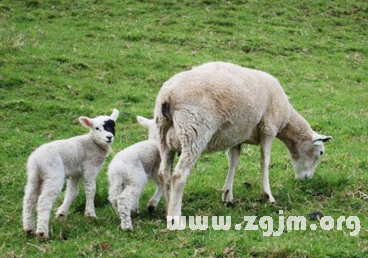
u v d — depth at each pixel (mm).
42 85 16344
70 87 16406
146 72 18109
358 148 13773
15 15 22156
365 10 26453
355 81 19766
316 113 16156
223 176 11977
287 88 18094
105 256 8609
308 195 11055
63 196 10797
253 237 9227
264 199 10766
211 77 9773
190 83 9602
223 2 25406
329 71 20250
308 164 11688
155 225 9562
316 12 25750
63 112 15023
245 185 11531
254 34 22656
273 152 13430
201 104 9492
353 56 22047
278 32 23234
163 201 10664
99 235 9188
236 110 9867
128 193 9266
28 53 18250
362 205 10547
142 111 15492
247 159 13016
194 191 11070
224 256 8688
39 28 21062
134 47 20047
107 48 19641
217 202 10719
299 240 9094
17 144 13109
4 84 16156
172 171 10273
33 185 9031
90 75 17500
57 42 19812
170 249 8852
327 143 14117
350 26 24922
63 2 23719
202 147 9617
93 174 9789
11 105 14992
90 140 9812
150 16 23297
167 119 9594
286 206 10625
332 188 11289
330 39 23391
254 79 10445
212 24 23219
